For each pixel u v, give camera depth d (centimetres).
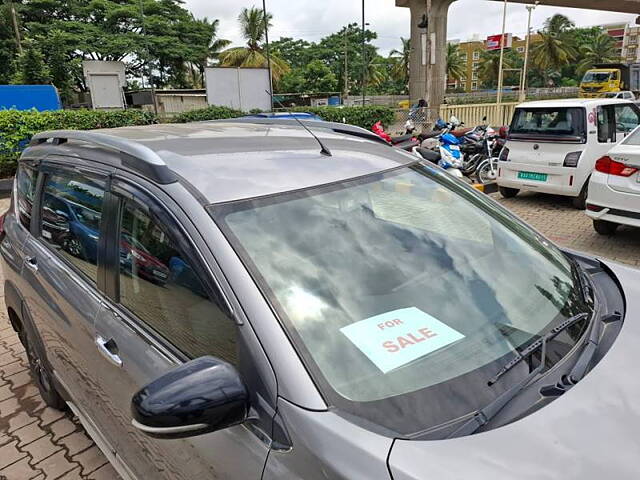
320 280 158
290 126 264
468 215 217
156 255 173
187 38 4950
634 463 115
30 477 266
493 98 3800
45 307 251
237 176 177
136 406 129
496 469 113
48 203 265
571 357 154
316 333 145
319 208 177
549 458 116
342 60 7875
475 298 175
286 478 124
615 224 637
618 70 3244
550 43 7194
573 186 747
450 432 124
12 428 306
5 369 377
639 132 564
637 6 3328
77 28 4231
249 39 5375
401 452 117
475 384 139
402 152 244
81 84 4375
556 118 757
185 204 162
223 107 1723
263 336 137
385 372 140
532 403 134
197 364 135
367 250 174
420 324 158
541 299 182
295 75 6625
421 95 2784
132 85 4828
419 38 2741
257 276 148
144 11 4647
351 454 117
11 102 1339
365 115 1891
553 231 671
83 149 238
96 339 202
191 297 159
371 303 160
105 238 204
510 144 820
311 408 127
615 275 212
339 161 206
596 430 124
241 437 137
